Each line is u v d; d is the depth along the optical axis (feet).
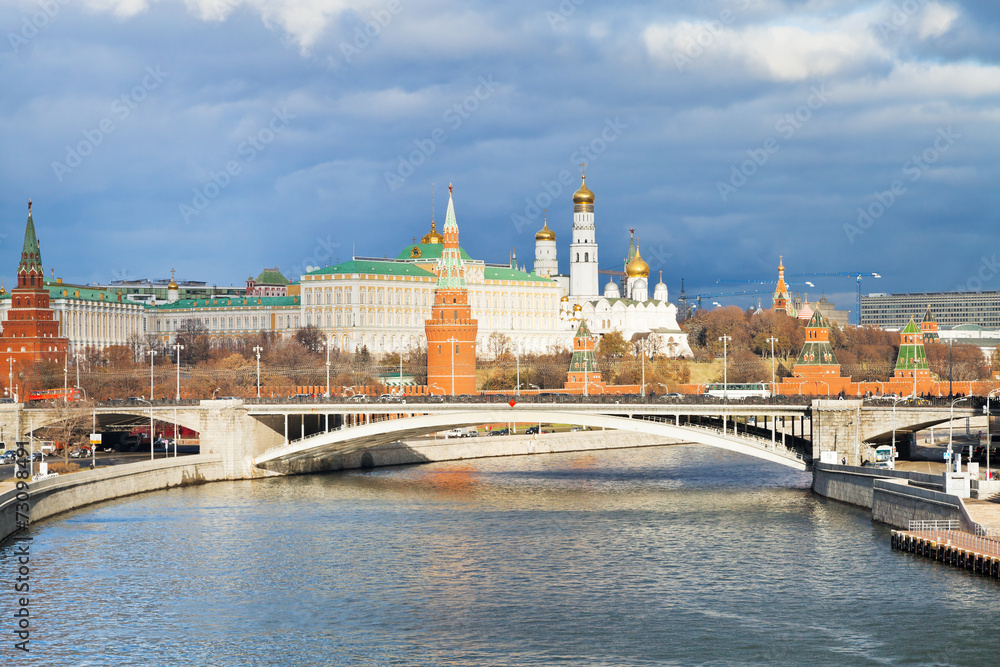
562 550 640.58
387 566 609.83
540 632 502.38
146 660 474.49
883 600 529.86
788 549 627.05
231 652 483.51
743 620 511.81
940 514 621.31
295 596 557.33
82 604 543.80
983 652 471.21
